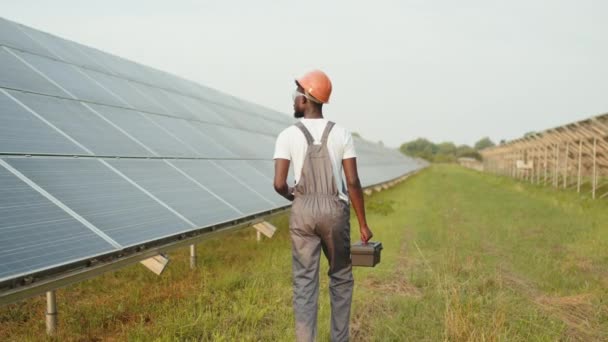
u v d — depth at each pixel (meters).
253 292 5.05
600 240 8.59
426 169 76.31
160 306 4.80
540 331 4.18
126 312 4.76
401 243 8.59
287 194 3.46
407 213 13.09
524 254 7.56
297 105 3.46
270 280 5.67
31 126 4.87
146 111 8.20
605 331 4.29
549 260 7.01
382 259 7.02
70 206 3.92
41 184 3.96
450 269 6.34
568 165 28.06
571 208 14.35
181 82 13.48
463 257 7.23
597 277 6.13
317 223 3.19
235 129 11.91
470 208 14.66
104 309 4.77
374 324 4.31
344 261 3.34
